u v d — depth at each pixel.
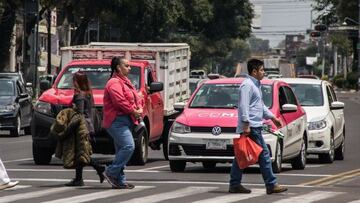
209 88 28.97
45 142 30.27
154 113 32.97
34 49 81.19
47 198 21.08
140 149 30.69
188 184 24.30
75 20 104.06
